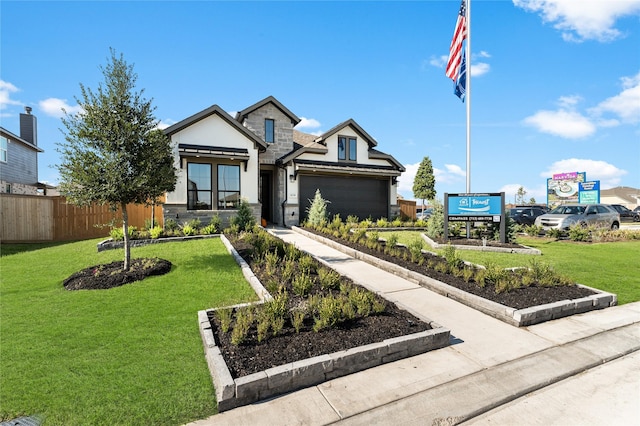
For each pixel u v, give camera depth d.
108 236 12.78
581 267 8.08
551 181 33.72
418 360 3.66
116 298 5.51
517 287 5.86
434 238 11.98
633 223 27.61
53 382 3.11
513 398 2.98
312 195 17.02
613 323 4.79
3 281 6.62
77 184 6.62
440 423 2.62
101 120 6.64
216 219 12.37
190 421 2.62
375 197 18.70
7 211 11.68
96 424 2.56
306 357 3.33
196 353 3.70
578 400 2.95
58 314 4.82
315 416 2.69
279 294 4.75
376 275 7.35
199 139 13.68
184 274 6.85
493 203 10.88
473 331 4.48
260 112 16.62
